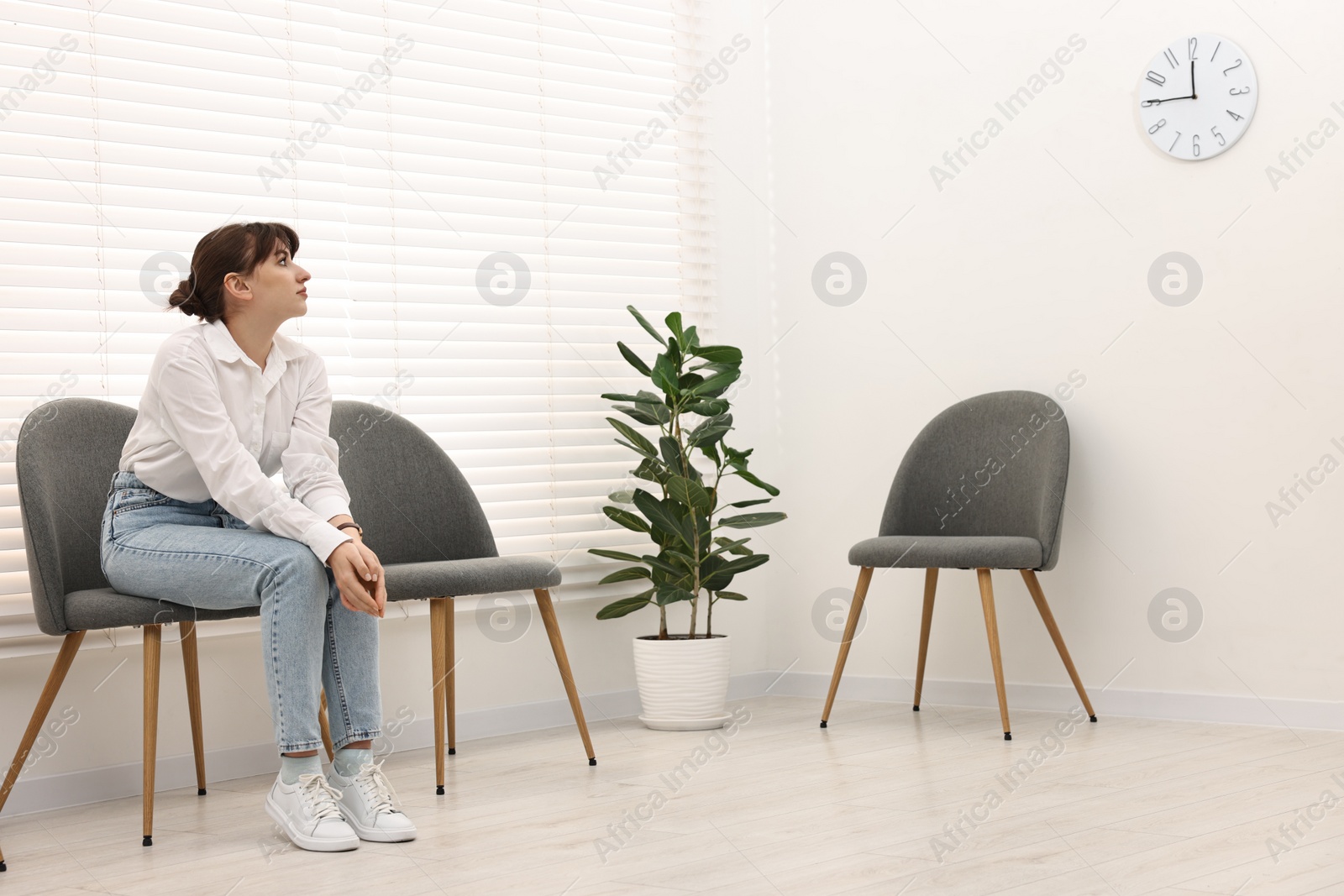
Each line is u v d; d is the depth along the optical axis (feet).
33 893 5.87
